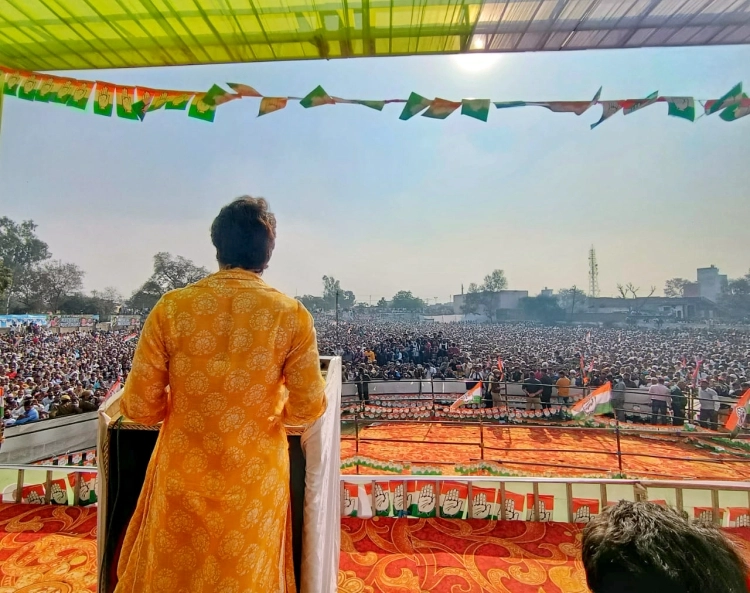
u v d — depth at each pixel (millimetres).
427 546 2303
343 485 2682
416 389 12625
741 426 7613
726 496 2592
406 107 2342
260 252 1043
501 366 11688
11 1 1640
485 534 2445
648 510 740
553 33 1851
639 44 1936
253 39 1903
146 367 879
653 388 9750
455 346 16984
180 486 851
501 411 9938
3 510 2621
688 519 718
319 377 1006
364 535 2418
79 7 1682
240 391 881
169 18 1761
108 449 1218
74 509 2650
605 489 2652
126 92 2311
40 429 5965
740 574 634
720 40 1873
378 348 16375
